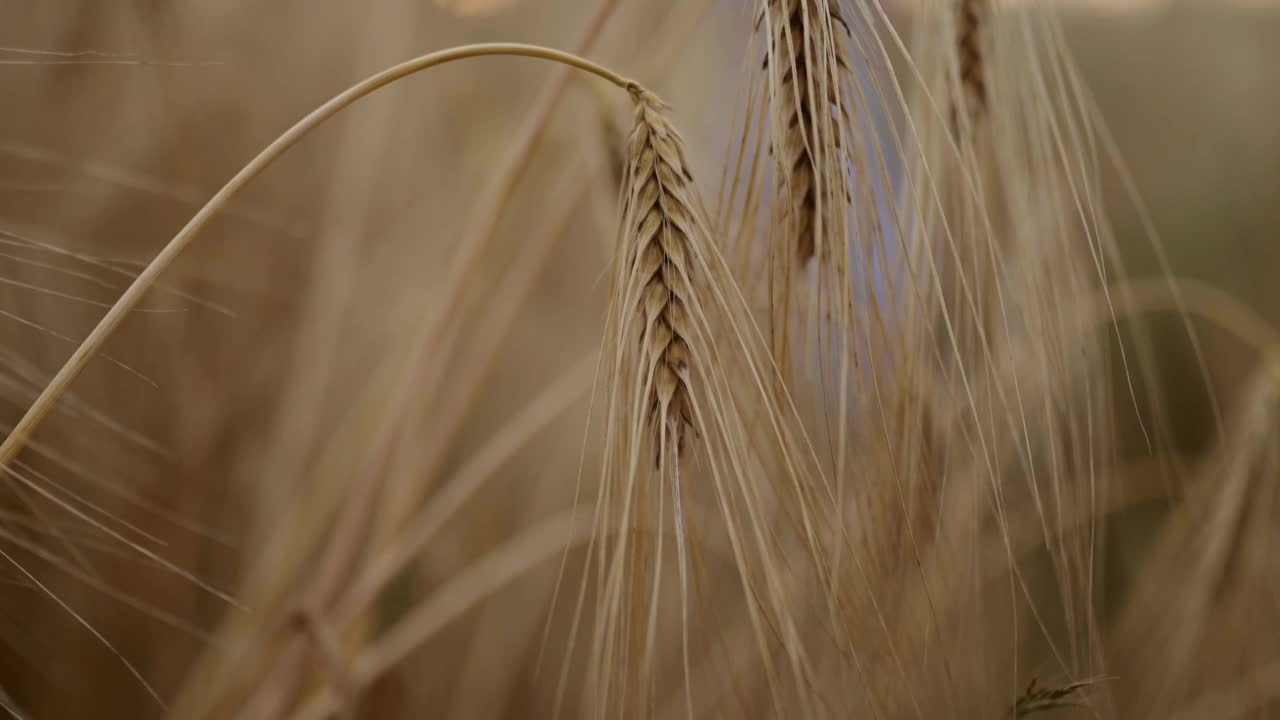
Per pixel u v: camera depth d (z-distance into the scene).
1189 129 1.28
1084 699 0.49
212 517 0.66
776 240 0.46
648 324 0.44
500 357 0.78
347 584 0.68
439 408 0.76
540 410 0.61
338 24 0.78
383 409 0.66
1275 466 0.63
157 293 0.66
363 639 0.59
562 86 0.58
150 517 0.62
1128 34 1.33
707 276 0.44
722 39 0.79
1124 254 1.09
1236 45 1.36
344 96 0.45
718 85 0.79
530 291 0.79
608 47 0.84
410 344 0.68
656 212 0.44
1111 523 0.80
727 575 0.60
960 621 0.51
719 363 0.43
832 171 0.45
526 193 0.78
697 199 0.46
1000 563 0.61
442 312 0.59
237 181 0.45
